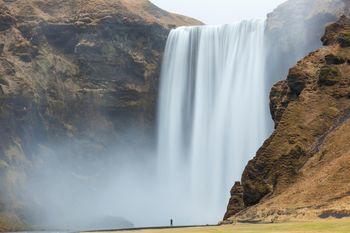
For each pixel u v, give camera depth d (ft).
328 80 372.79
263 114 590.55
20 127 615.57
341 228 212.84
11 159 595.88
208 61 653.71
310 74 384.88
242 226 258.78
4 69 633.20
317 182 298.15
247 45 620.08
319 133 349.82
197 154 640.17
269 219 284.20
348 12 512.63
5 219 553.64
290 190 311.68
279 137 351.67
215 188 619.26
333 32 414.21
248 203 340.59
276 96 409.69
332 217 258.98
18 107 617.21
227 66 634.43
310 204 282.56
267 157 344.28
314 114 358.84
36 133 631.56
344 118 348.79
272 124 580.30
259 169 342.44
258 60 604.08
